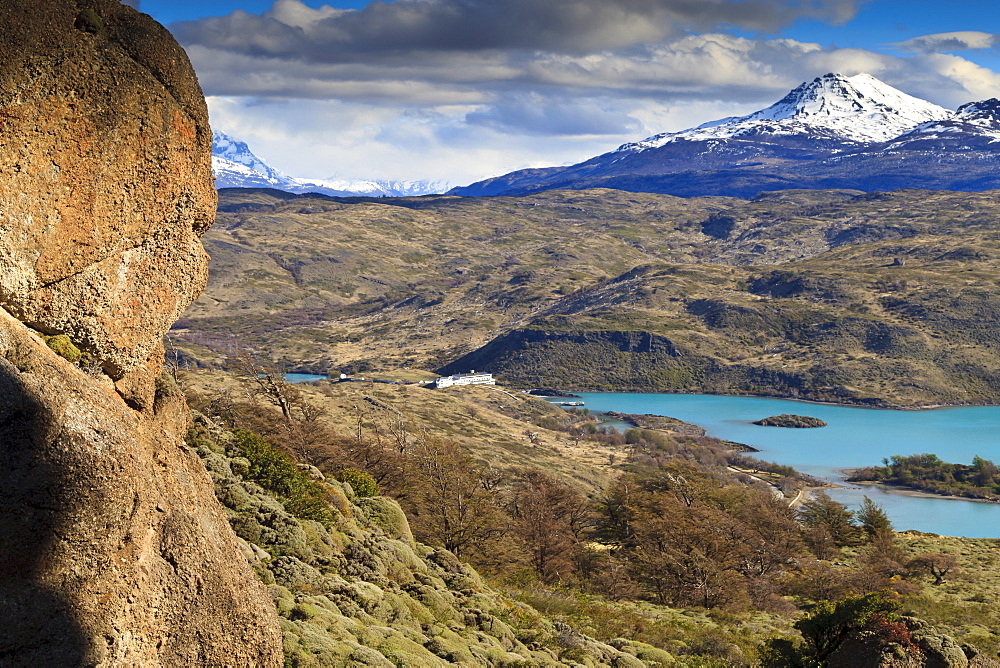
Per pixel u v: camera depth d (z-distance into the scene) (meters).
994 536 129.38
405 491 52.91
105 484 7.66
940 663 23.48
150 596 8.40
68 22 8.69
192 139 9.84
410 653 18.27
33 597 7.37
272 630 9.77
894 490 161.25
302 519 26.78
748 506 82.06
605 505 75.88
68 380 7.86
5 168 8.22
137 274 9.60
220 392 68.19
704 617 50.38
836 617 26.95
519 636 27.31
